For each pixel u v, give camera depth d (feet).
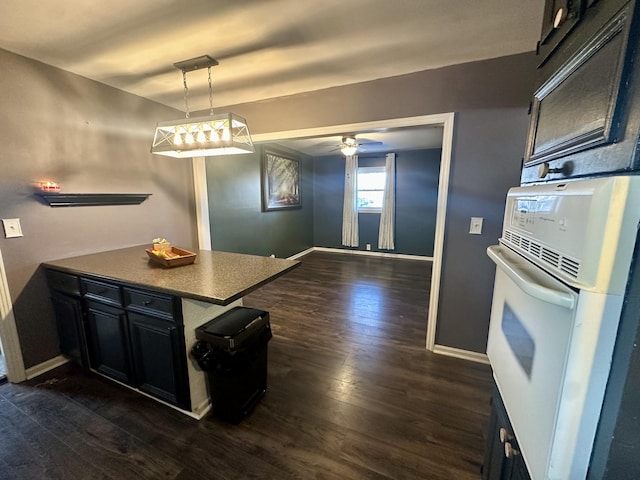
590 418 1.71
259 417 5.53
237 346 5.08
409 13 4.73
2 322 6.17
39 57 6.15
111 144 7.86
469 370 7.06
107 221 7.89
